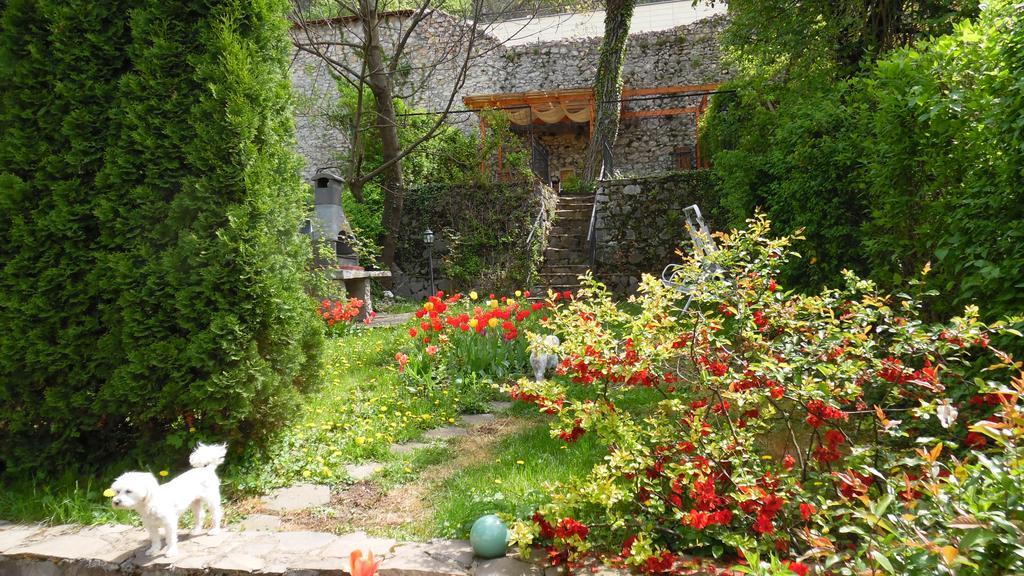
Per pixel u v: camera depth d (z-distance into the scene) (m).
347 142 15.97
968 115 3.36
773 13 8.06
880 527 1.74
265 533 2.77
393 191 11.95
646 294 3.10
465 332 6.20
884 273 4.12
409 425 4.46
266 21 3.76
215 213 3.48
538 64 16.67
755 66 10.04
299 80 17.02
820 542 1.74
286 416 3.67
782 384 2.39
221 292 3.45
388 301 11.71
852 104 5.16
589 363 2.54
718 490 2.48
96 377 3.53
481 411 4.97
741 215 6.59
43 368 3.44
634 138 16.50
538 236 11.51
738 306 2.65
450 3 12.52
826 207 5.04
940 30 6.54
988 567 1.60
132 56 3.47
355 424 4.38
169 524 2.52
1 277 3.44
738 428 2.58
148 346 3.39
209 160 3.44
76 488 3.25
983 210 3.20
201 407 3.40
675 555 2.37
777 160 5.71
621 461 2.36
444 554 2.46
